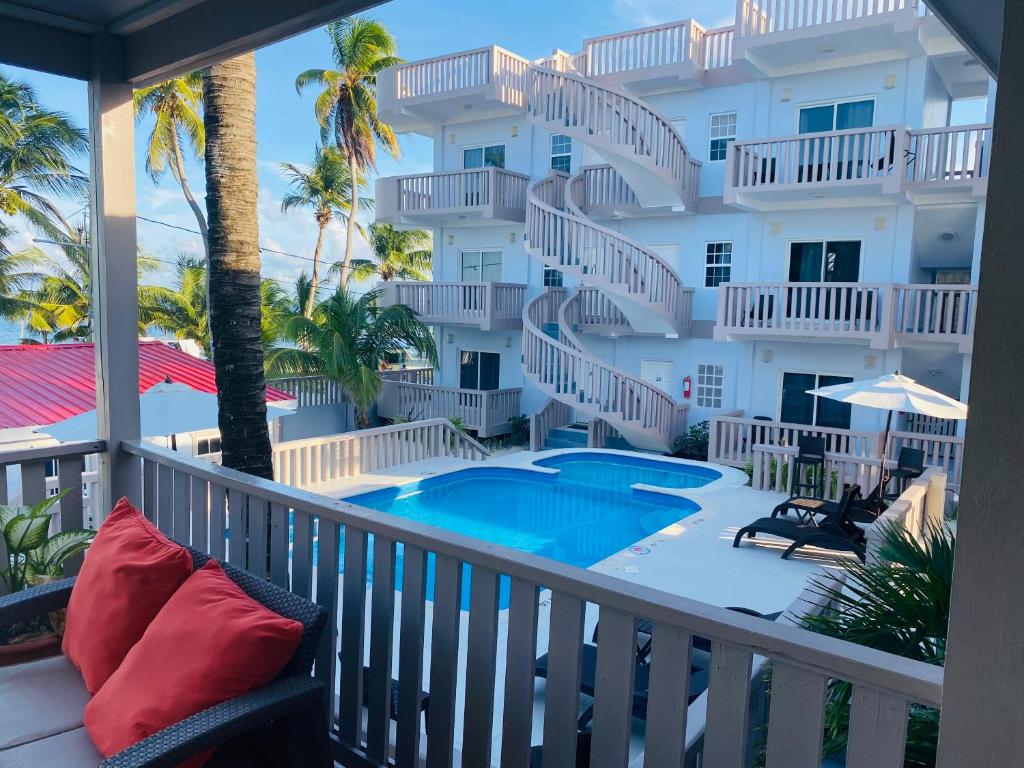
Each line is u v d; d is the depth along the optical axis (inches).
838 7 571.5
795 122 565.3
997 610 49.6
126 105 161.3
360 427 718.5
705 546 348.8
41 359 581.6
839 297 559.8
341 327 703.7
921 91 516.7
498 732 175.2
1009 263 48.0
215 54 141.3
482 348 753.0
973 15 95.7
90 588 103.6
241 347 224.7
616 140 576.1
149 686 85.0
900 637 98.3
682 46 587.2
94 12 147.3
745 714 65.7
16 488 347.6
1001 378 48.7
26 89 1037.8
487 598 85.5
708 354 626.5
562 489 497.0
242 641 82.4
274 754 87.0
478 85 657.0
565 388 603.5
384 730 100.3
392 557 97.4
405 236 1347.2
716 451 544.4
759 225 591.5
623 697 73.9
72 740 88.8
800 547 345.7
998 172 48.0
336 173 1202.0
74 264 1131.3
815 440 436.8
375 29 1040.2
